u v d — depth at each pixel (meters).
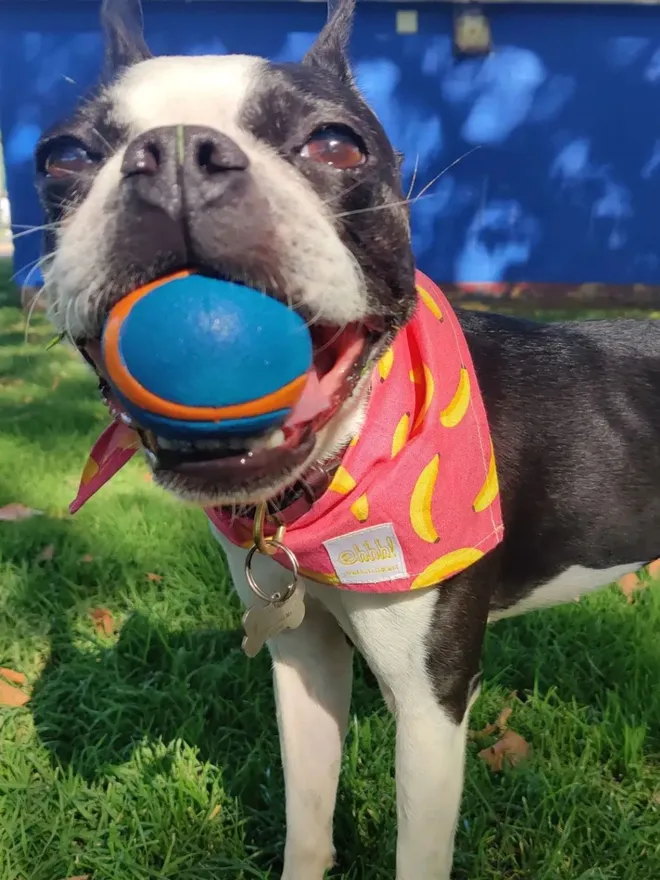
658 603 0.49
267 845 0.36
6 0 1.52
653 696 0.42
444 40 1.58
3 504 0.65
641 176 1.61
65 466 0.72
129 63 0.30
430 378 0.30
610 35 1.57
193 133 0.22
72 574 0.54
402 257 0.28
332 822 0.36
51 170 0.27
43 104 1.56
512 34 1.57
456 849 0.35
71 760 0.39
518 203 1.63
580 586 0.38
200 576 0.54
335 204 0.25
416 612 0.30
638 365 0.37
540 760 0.39
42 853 0.35
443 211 1.63
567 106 1.60
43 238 0.29
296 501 0.29
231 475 0.24
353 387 0.27
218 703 0.43
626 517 0.36
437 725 0.30
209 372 0.22
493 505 0.31
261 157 0.24
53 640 0.48
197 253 0.22
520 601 0.37
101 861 0.35
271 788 0.38
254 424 0.23
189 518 0.61
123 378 0.22
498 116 1.60
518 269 1.65
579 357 0.36
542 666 0.45
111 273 0.23
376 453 0.28
